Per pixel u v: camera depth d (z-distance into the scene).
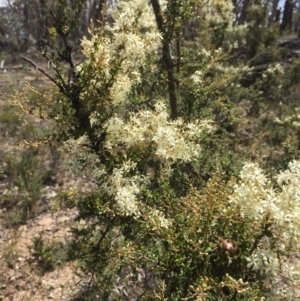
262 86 11.14
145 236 2.78
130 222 2.92
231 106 5.00
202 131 3.08
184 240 2.38
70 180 7.05
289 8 21.53
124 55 2.82
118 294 4.12
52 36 2.69
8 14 20.69
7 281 5.11
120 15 2.86
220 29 10.91
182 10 4.14
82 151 2.88
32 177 6.93
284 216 2.01
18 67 15.70
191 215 2.49
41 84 11.97
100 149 2.90
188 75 4.95
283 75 11.24
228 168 4.55
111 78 2.69
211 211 2.31
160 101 3.09
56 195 6.55
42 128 8.80
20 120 8.99
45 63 16.11
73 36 16.41
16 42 19.52
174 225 2.54
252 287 2.45
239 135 7.36
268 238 2.24
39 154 7.79
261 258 2.08
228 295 2.33
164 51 4.48
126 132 2.83
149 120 2.86
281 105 9.97
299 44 16.05
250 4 20.28
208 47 7.01
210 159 4.56
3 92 11.22
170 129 2.78
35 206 6.32
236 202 2.16
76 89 2.71
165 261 2.44
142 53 2.83
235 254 2.28
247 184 2.15
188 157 2.81
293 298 2.10
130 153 2.93
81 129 2.76
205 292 2.19
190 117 4.55
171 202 2.85
